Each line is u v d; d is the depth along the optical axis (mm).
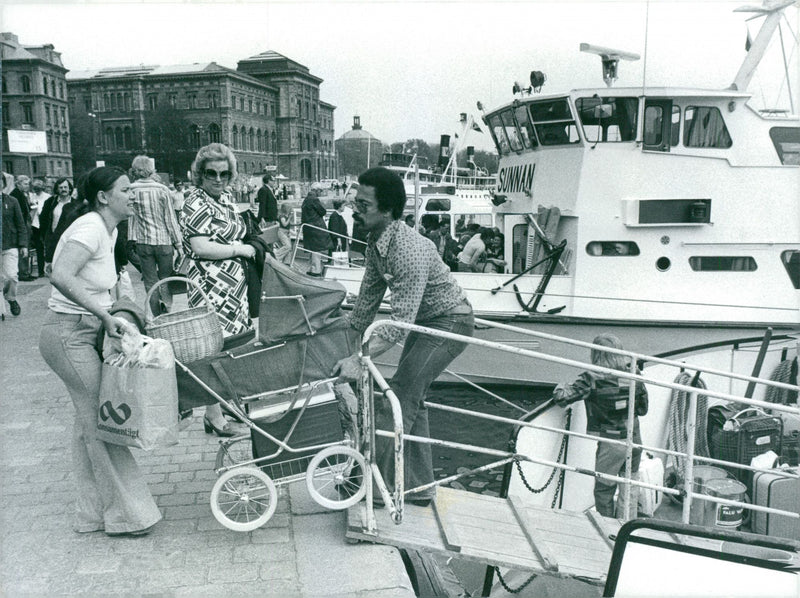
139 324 4074
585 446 7086
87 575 3793
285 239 5352
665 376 9156
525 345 9422
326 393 4344
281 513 4539
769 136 9188
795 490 6793
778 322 9195
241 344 4582
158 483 5027
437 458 8305
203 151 5008
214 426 5938
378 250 4145
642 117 9047
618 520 5328
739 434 7398
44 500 4746
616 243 9305
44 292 13125
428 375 4301
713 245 9258
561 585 4996
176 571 3834
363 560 3936
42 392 7258
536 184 9750
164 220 8820
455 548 4066
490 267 10281
